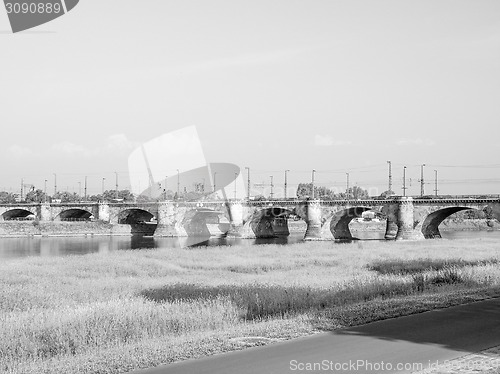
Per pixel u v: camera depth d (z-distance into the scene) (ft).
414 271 215.10
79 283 188.96
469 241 461.37
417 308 106.63
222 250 338.54
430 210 544.21
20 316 109.09
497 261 249.75
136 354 73.41
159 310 107.04
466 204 528.22
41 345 87.66
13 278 206.39
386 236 625.00
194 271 235.61
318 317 98.84
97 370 66.44
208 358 70.44
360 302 125.08
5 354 84.07
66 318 100.53
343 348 75.10
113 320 98.58
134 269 238.89
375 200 569.64
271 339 80.48
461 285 153.69
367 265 243.60
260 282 180.96
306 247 383.04
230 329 91.35
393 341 79.15
